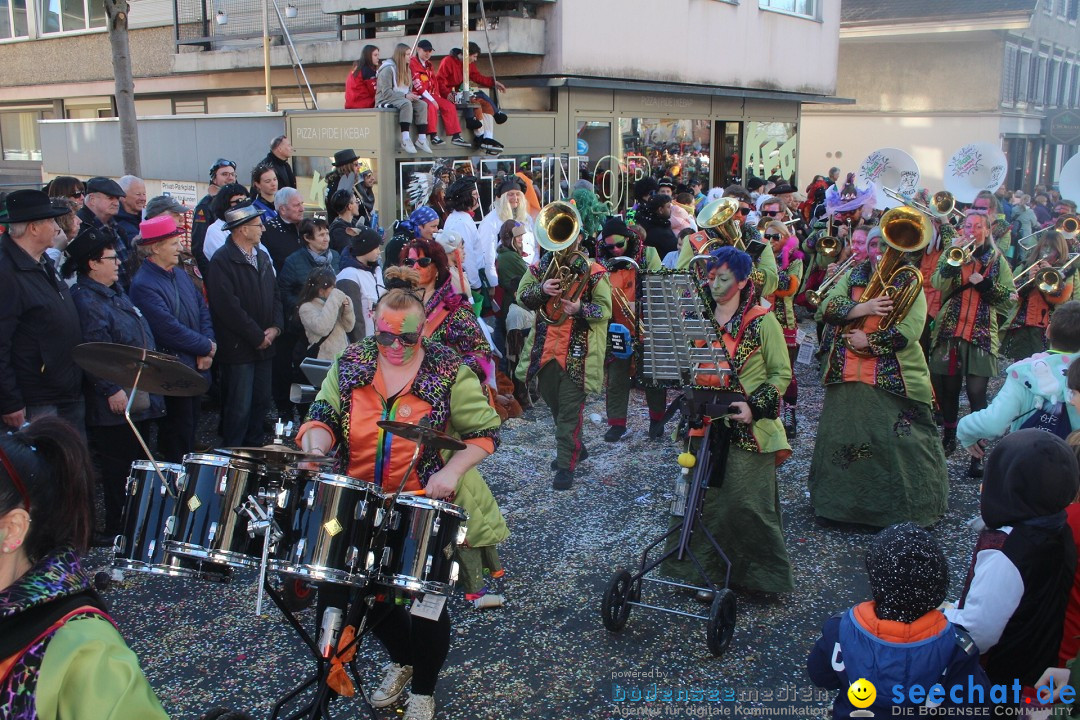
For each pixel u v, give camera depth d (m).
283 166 8.26
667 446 6.93
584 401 6.02
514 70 12.02
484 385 4.58
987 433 3.74
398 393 3.20
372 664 3.90
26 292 4.53
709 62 14.38
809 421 7.63
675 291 4.12
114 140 11.91
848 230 8.95
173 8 14.07
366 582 2.77
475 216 9.91
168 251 5.49
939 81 22.62
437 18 11.80
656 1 13.04
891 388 5.17
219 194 6.96
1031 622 2.65
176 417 5.54
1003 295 6.39
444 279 4.64
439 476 3.12
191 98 15.10
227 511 2.67
